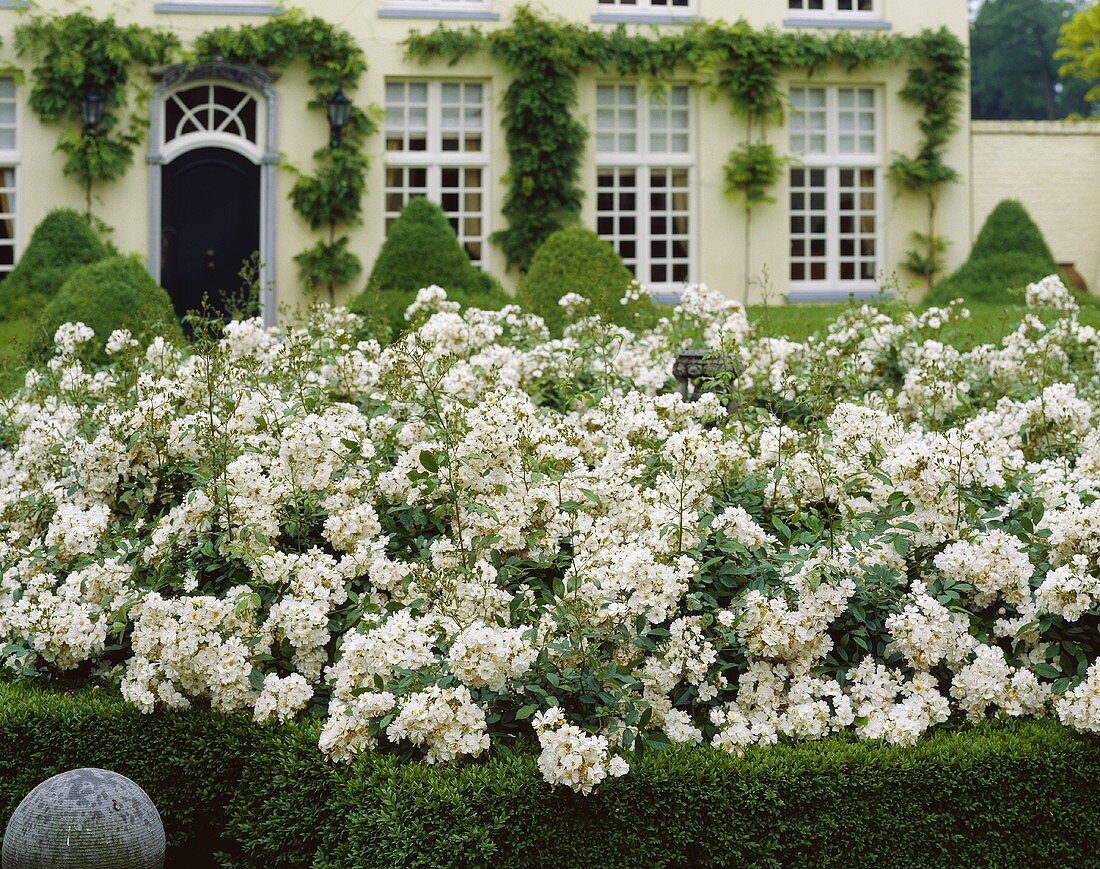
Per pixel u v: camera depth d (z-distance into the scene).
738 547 3.95
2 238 14.58
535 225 14.98
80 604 4.21
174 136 14.71
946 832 3.53
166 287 14.70
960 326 8.02
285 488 4.41
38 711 3.91
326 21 14.84
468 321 7.43
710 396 5.25
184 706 3.89
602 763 3.34
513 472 4.20
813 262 16.30
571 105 15.09
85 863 3.41
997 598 4.01
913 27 16.00
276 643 4.02
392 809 3.35
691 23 15.41
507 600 3.88
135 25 14.30
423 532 4.46
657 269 15.85
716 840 3.46
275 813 3.63
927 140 16.14
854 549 4.02
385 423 5.05
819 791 3.50
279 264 14.74
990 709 3.90
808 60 15.56
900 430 4.79
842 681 3.93
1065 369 6.99
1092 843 3.58
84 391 6.01
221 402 5.24
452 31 14.88
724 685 3.86
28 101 14.21
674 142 15.88
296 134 14.79
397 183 15.30
